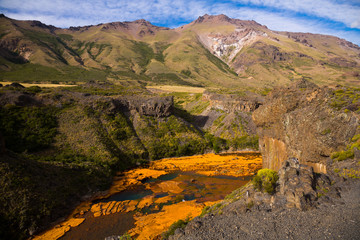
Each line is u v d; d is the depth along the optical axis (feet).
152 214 135.44
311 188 79.71
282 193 82.99
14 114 241.14
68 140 241.14
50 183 150.51
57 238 113.80
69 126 259.60
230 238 70.44
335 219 66.64
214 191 174.91
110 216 135.54
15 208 119.44
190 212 134.21
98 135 257.75
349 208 70.33
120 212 140.77
